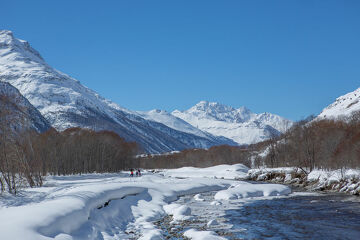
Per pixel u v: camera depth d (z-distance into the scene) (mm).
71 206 19859
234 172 97875
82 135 121562
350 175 48219
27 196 29750
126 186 34875
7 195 30453
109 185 33375
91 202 23766
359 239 19500
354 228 22422
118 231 22188
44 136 94500
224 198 41625
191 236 20484
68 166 94812
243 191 44219
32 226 14711
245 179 82188
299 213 28953
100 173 105938
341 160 69125
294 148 93750
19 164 43969
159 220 27141
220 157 163625
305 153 80562
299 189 53500
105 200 27156
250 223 24875
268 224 24359
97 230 20000
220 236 20500
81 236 17516
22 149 44375
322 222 24641
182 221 26156
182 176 108062
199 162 176000
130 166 148500
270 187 47500
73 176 81375
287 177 69875
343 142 79000
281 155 104125
